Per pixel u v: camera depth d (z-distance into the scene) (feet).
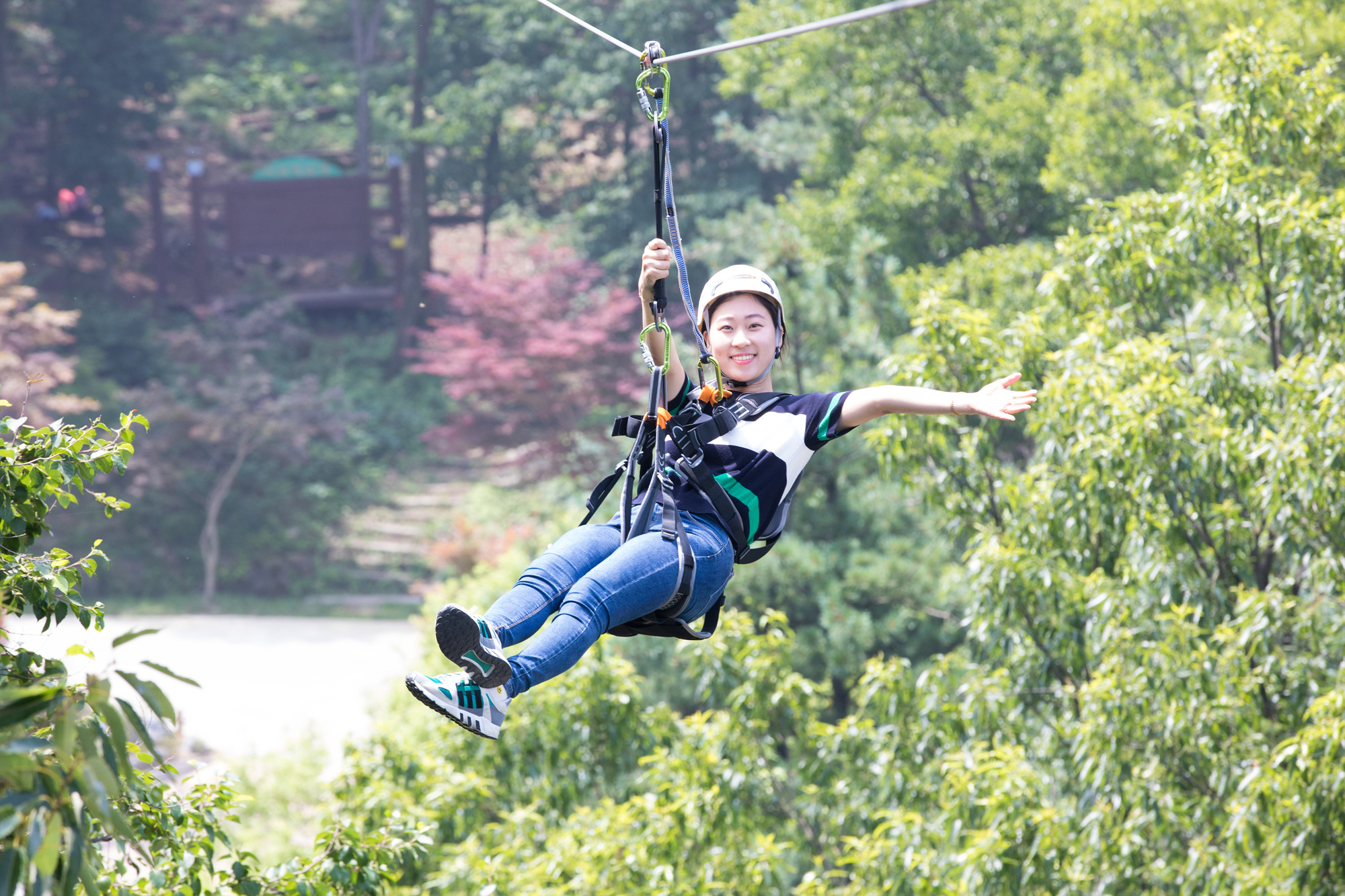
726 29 163.02
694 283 156.76
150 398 143.13
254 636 124.67
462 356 137.80
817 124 114.93
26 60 191.11
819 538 74.43
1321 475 34.47
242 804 24.14
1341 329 38.47
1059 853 35.96
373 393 175.73
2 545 19.80
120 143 189.67
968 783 37.47
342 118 219.00
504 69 185.88
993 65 91.86
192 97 218.18
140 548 141.69
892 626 67.82
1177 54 74.08
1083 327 45.06
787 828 48.06
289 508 147.84
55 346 164.66
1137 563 40.73
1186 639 35.88
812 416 16.43
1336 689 32.48
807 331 76.07
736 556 16.53
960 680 45.57
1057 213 84.89
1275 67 42.14
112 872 21.22
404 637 124.77
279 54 227.40
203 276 175.63
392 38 209.05
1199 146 44.65
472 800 42.37
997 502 44.19
